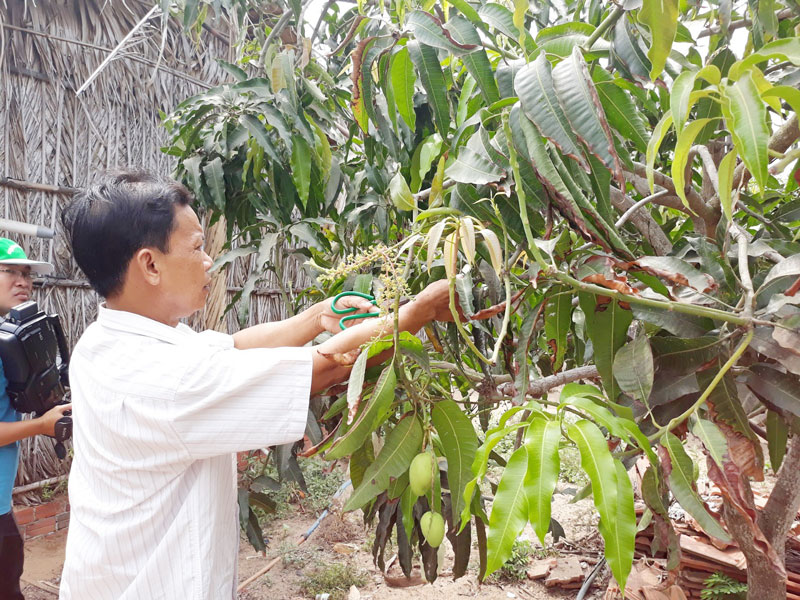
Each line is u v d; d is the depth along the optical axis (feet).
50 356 6.22
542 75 2.29
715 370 2.56
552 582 8.05
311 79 6.07
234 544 3.00
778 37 3.61
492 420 11.92
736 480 2.14
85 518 2.76
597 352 2.72
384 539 3.78
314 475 11.29
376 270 5.15
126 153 10.51
